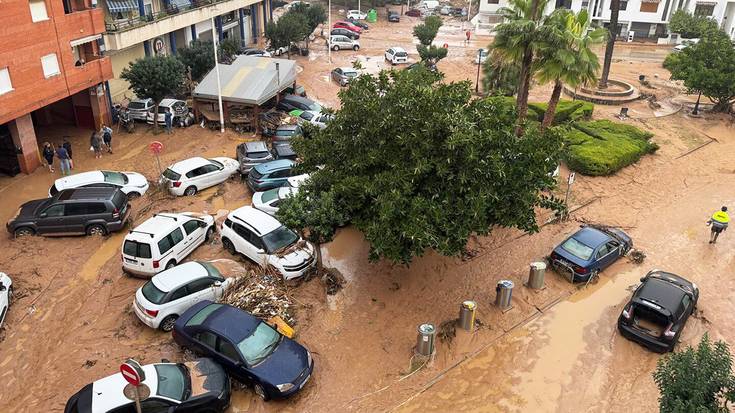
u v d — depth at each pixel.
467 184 13.63
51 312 15.16
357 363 13.80
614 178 24.92
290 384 12.24
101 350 13.76
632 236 20.41
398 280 17.12
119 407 10.64
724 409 10.03
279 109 31.89
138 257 16.28
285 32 45.22
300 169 16.27
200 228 18.38
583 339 15.05
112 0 31.72
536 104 32.75
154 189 22.31
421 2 80.12
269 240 16.98
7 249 17.73
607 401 13.09
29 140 23.11
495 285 17.19
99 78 27.22
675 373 10.42
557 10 22.78
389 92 15.02
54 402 12.16
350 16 66.56
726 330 15.60
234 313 13.49
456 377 13.56
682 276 18.06
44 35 22.80
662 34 60.44
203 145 27.34
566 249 17.59
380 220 13.24
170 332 14.46
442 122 13.59
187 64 35.97
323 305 15.80
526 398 13.06
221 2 42.69
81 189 19.16
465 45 55.66
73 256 17.75
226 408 12.18
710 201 23.48
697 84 33.03
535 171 14.02
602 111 35.16
